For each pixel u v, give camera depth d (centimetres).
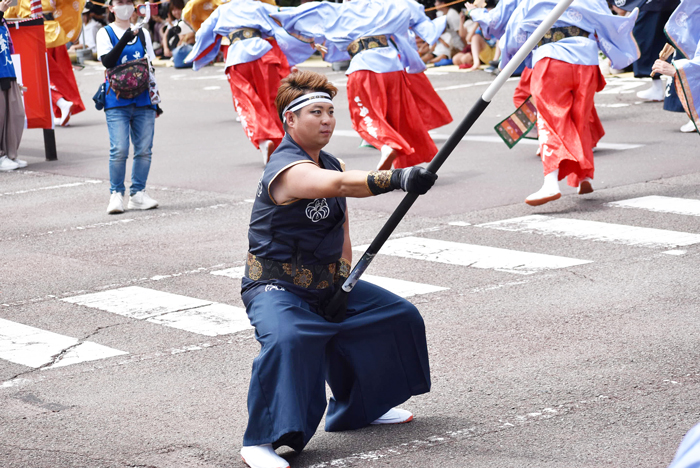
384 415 476
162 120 1864
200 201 1087
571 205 957
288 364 415
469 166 1201
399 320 455
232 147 1484
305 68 2698
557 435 446
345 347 451
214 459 441
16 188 1234
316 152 443
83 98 2366
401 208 414
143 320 666
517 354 561
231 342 611
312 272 442
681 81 853
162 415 498
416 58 1124
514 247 809
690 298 646
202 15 1401
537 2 932
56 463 442
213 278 769
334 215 440
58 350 611
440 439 452
